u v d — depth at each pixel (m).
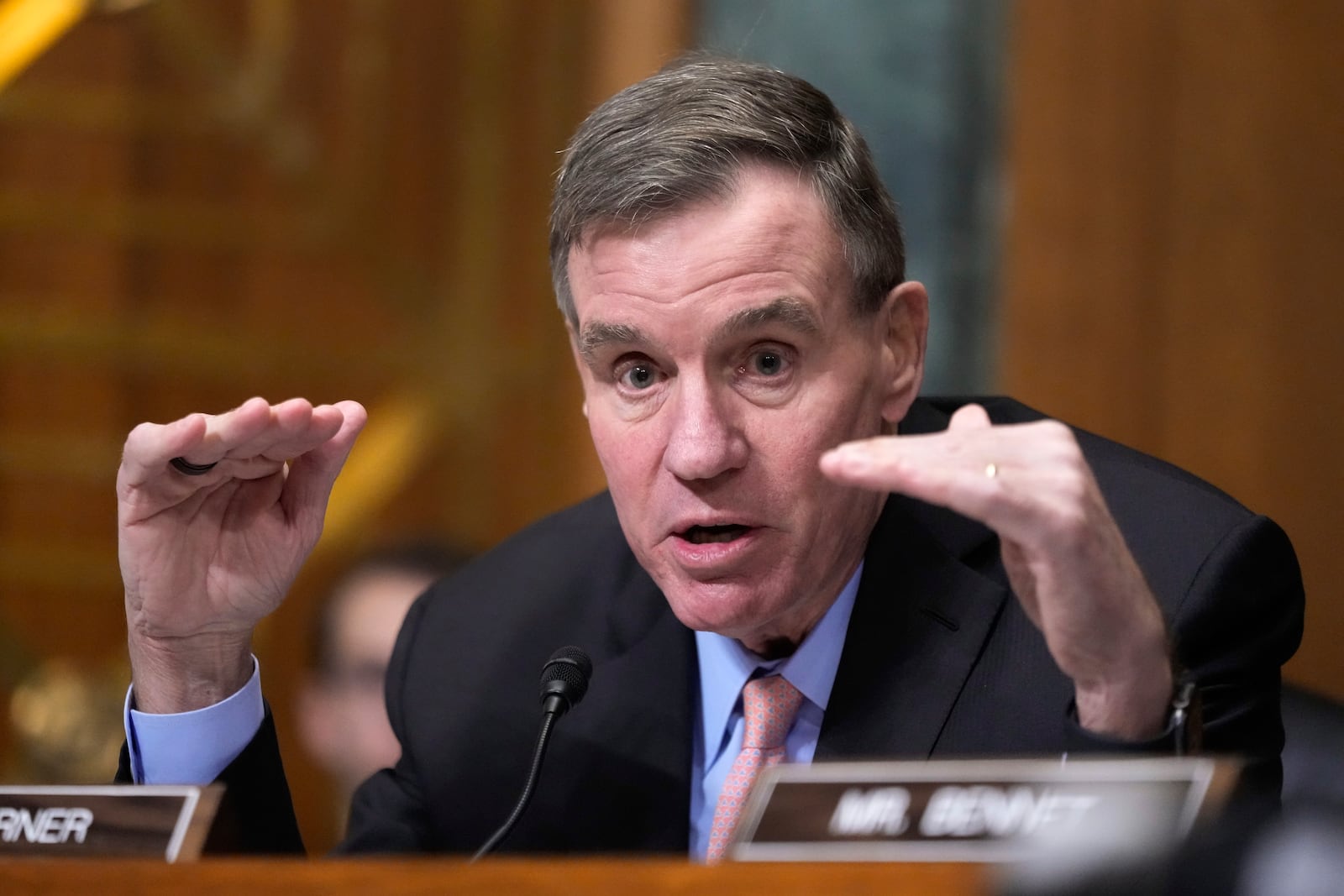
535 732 6.07
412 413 12.92
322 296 13.09
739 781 5.61
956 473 3.97
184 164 13.05
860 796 3.60
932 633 5.59
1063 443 4.06
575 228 5.21
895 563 5.75
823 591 5.62
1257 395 11.48
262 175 13.05
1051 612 4.14
